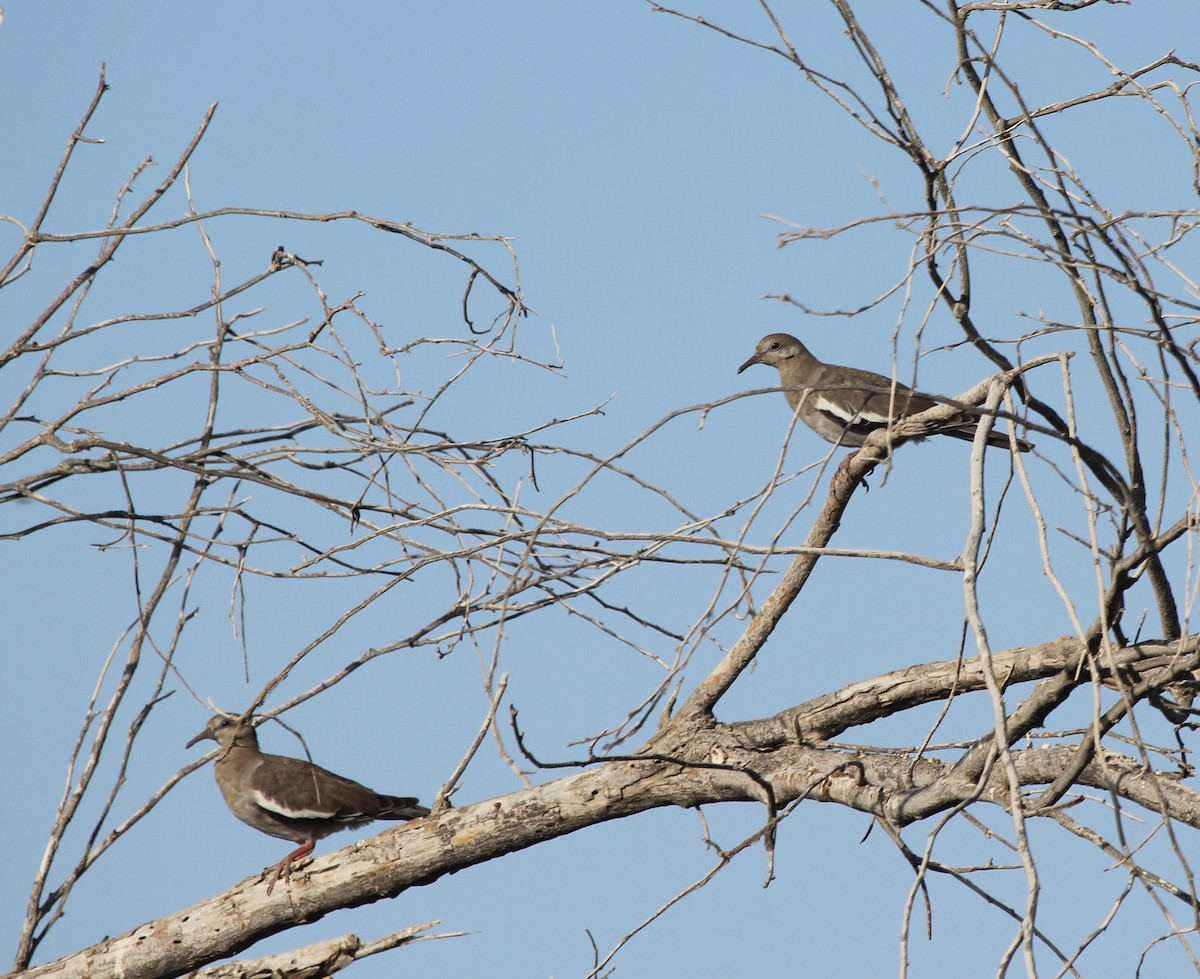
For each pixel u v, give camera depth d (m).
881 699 12.38
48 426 10.83
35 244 11.00
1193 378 8.63
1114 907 7.30
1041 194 11.30
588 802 11.97
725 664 12.49
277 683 10.73
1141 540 9.69
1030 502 7.95
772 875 10.63
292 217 10.96
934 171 10.86
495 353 11.12
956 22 10.75
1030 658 12.27
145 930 12.11
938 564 8.91
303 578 10.54
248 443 10.66
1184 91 9.62
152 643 10.76
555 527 9.19
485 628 10.55
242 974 11.24
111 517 10.46
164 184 11.34
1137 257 8.38
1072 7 10.64
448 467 10.76
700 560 10.38
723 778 11.90
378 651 10.83
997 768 10.55
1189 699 11.15
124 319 11.05
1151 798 10.91
